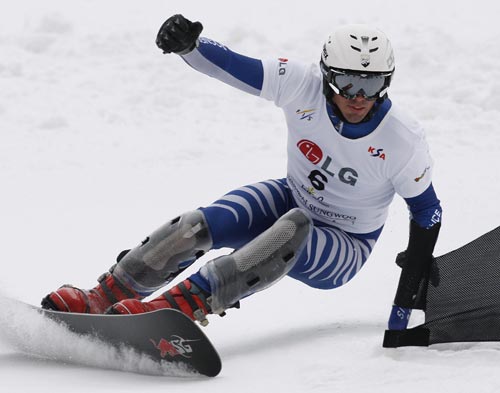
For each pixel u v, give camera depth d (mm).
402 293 13852
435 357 13141
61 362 13531
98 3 45781
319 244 14836
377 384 11914
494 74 37781
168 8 45938
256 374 12844
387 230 22516
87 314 12961
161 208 24984
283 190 15594
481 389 11344
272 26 44469
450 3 47375
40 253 21141
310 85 14453
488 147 31812
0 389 11969
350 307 16859
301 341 14570
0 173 28672
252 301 17766
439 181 26625
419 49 39469
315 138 14609
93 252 21375
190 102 36219
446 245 20906
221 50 14367
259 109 35844
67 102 35844
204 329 16250
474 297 13781
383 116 14102
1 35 41375
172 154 31188
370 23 44094
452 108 35406
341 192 15047
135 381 12555
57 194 26281
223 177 28125
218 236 14281
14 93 36281
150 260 14172
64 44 40562
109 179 27984
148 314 12508
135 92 36688
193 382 12484
